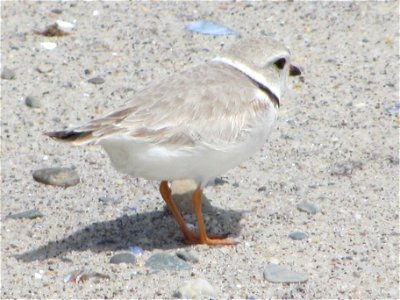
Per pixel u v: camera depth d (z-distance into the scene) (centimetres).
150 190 1277
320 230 1155
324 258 1091
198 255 1099
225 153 1070
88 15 1791
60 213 1216
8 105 1488
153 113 1045
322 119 1442
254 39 1145
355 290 1025
